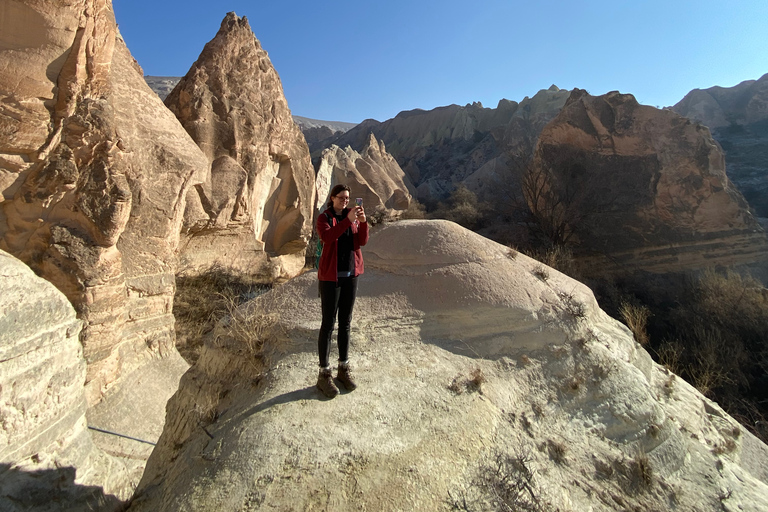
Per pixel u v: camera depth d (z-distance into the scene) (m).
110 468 3.89
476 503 2.16
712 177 21.98
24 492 2.79
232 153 16.31
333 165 34.69
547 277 4.71
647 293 18.94
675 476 3.27
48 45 6.38
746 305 14.66
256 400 2.86
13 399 2.83
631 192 23.33
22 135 6.28
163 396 8.00
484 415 2.83
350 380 2.90
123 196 7.11
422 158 72.62
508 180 32.31
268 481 2.11
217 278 14.54
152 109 9.47
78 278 6.66
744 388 11.33
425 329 3.69
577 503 2.50
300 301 4.01
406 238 4.66
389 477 2.17
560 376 3.51
